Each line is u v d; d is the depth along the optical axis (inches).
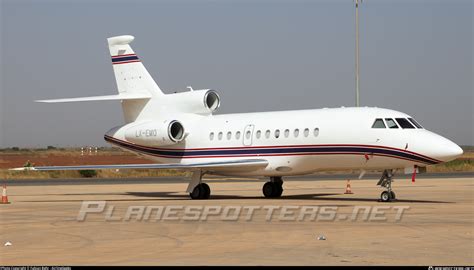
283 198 2945.4
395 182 4180.6
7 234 1700.3
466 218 1962.4
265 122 3002.0
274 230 1713.8
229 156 3085.6
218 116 3216.0
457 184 3900.1
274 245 1469.0
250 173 3031.5
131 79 3437.5
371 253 1355.8
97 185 4247.0
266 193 3083.2
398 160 2615.7
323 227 1766.7
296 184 4205.2
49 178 5649.6
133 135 3331.7
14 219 2064.5
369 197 2952.8
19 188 3978.8
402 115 2682.1
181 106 3307.1
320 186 3946.9
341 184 4160.9
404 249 1400.1
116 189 3779.5
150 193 3408.0
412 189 3444.9
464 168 6515.8
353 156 2716.5
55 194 3361.2
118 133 3408.0
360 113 2733.8
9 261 1296.8
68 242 1549.0
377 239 1539.1
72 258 1325.0
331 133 2760.8
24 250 1437.0
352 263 1247.5
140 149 3371.1
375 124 2669.8
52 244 1520.7
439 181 4274.1
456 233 1631.4
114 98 3284.9
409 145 2583.7
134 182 4660.4
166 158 3307.1
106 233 1692.9
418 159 2578.7
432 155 2549.2
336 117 2780.5
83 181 4916.3
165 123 3216.0
